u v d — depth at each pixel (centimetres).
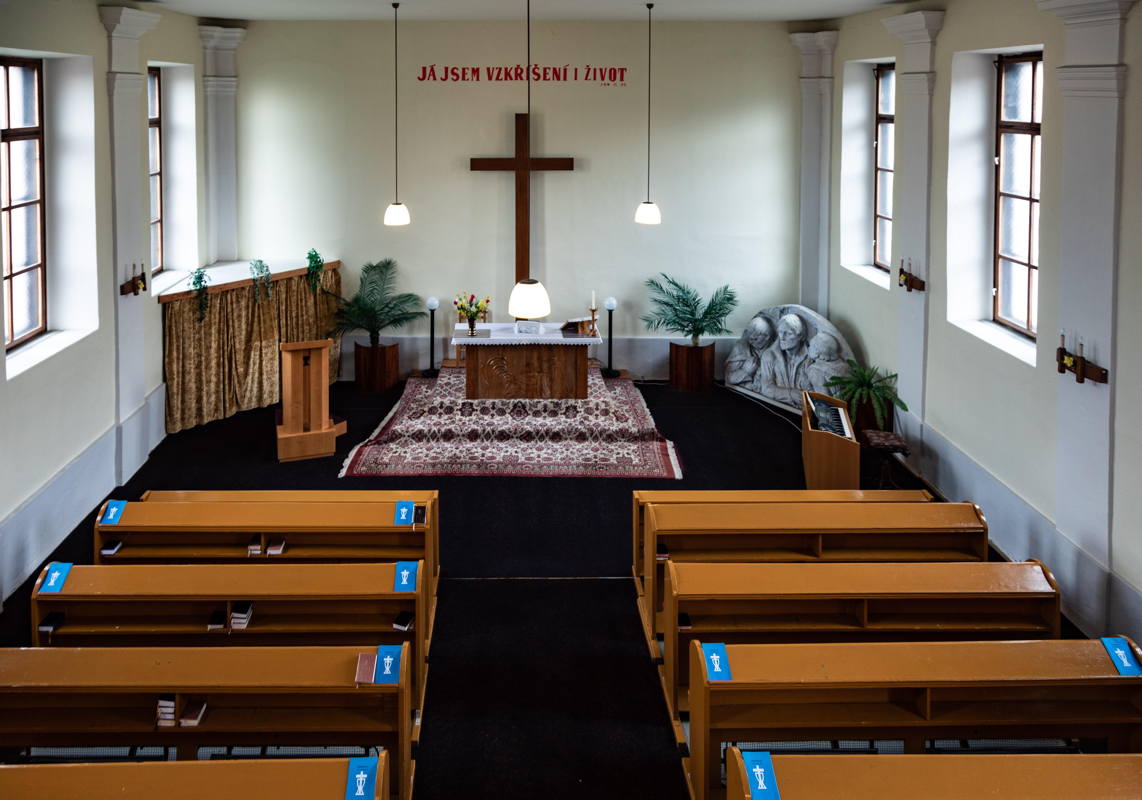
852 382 1127
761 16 1255
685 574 637
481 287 1391
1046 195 807
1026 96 915
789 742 559
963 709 554
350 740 551
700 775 553
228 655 541
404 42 1330
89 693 544
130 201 1039
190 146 1255
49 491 871
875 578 641
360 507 742
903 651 548
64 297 968
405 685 537
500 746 618
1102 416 723
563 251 1388
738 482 1063
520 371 1183
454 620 771
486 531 940
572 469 1085
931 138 1014
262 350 1277
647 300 1402
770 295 1398
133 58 1028
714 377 1419
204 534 753
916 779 436
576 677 694
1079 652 551
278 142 1345
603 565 870
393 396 1347
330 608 665
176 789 425
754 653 546
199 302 1186
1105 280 712
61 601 646
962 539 749
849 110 1288
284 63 1327
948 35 973
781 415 1277
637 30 1337
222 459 1113
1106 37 698
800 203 1370
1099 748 570
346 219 1366
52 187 952
